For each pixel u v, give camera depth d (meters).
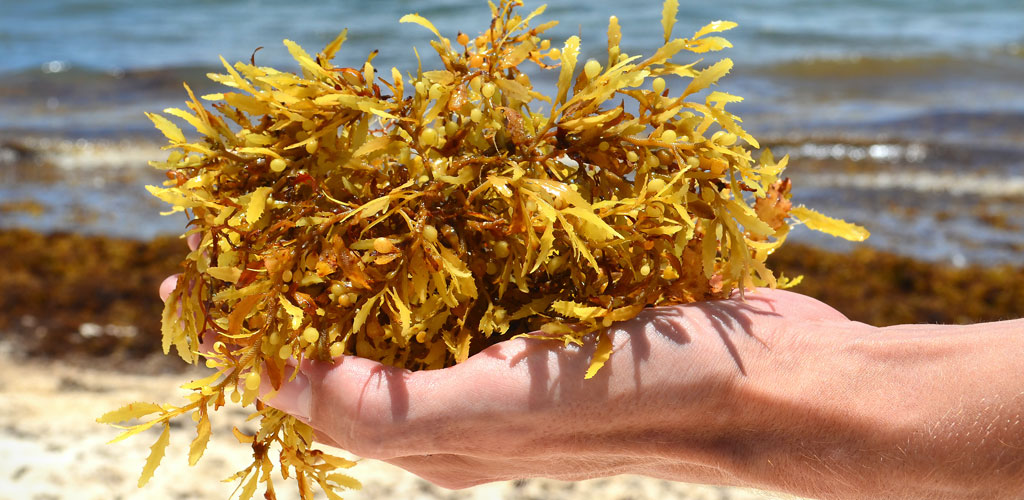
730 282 0.43
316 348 0.40
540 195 0.39
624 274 0.40
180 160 0.41
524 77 0.43
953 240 2.17
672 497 0.95
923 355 0.40
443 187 0.40
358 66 3.64
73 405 1.20
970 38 5.77
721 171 0.39
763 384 0.40
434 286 0.40
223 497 0.93
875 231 2.24
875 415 0.39
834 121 3.61
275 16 6.30
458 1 4.93
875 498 0.40
